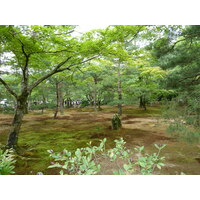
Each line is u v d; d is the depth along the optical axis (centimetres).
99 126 859
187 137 355
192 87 662
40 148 487
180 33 593
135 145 489
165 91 893
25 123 1030
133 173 278
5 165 272
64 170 321
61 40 389
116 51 528
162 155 394
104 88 1490
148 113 1362
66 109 2380
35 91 1516
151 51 740
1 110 1814
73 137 633
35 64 589
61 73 976
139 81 1272
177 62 708
